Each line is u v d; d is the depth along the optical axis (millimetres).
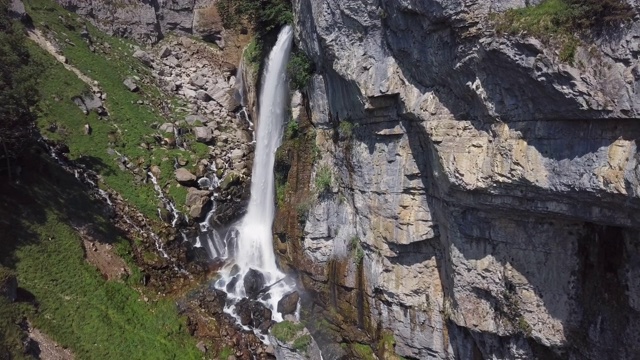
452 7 17062
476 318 21688
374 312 27062
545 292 19359
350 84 24359
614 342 17844
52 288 28203
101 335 27203
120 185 37969
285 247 32875
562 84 14781
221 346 29391
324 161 29781
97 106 43188
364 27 22516
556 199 16750
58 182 34938
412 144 22828
